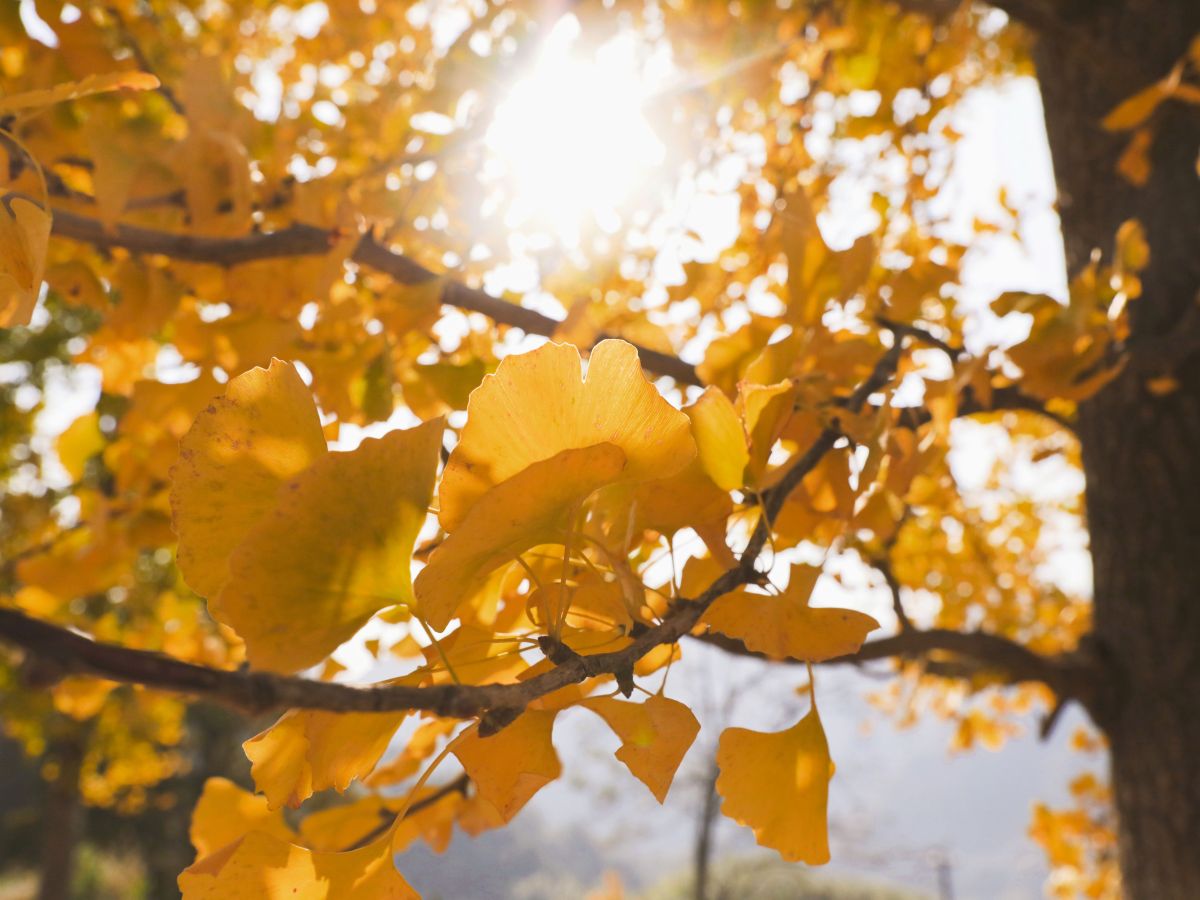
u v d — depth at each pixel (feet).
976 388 1.93
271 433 0.97
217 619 0.94
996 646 4.18
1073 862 7.12
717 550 1.26
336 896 1.01
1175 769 4.08
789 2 5.27
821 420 1.67
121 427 2.45
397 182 3.88
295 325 2.52
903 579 7.66
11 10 2.67
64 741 24.75
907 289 2.17
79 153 2.78
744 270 4.01
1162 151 4.56
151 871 35.37
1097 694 4.30
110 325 2.55
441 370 2.41
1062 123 4.99
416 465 0.94
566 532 1.03
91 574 3.25
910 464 1.68
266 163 2.78
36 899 26.12
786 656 1.21
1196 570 4.20
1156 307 4.28
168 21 5.40
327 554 0.92
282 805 1.06
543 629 1.14
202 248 2.27
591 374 0.97
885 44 4.83
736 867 29.63
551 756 1.07
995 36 7.52
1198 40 2.89
